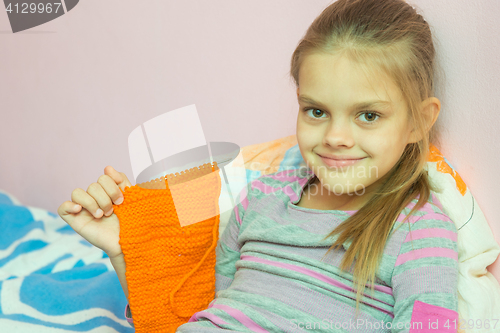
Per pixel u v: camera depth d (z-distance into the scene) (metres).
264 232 0.79
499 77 0.69
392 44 0.68
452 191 0.74
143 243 0.79
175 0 1.17
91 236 0.78
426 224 0.68
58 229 1.43
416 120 0.71
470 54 0.73
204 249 0.82
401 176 0.74
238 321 0.69
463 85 0.75
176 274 0.80
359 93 0.66
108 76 1.36
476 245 0.71
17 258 1.23
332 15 0.72
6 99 1.70
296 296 0.71
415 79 0.71
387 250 0.69
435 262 0.65
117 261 0.80
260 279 0.75
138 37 1.27
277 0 1.01
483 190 0.73
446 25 0.77
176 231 0.80
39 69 1.55
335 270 0.71
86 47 1.40
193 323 0.70
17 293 1.00
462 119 0.76
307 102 0.70
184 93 1.21
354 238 0.71
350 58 0.66
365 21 0.68
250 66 1.08
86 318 0.98
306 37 0.73
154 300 0.79
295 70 0.78
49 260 1.24
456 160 0.78
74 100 1.48
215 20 1.11
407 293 0.64
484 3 0.70
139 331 0.79
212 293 0.83
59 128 1.55
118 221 0.80
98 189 0.77
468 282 0.69
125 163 1.39
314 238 0.74
